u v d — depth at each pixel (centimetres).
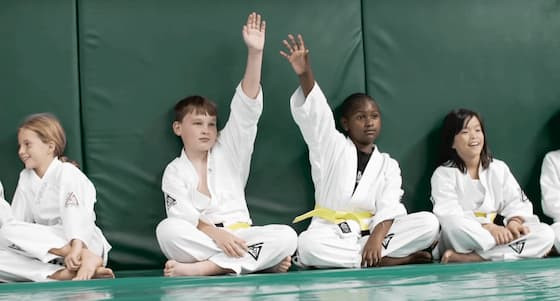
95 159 452
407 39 495
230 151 445
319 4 486
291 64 466
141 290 308
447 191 464
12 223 388
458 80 500
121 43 462
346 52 486
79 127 454
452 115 473
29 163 414
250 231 405
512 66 509
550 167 488
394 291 291
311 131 446
